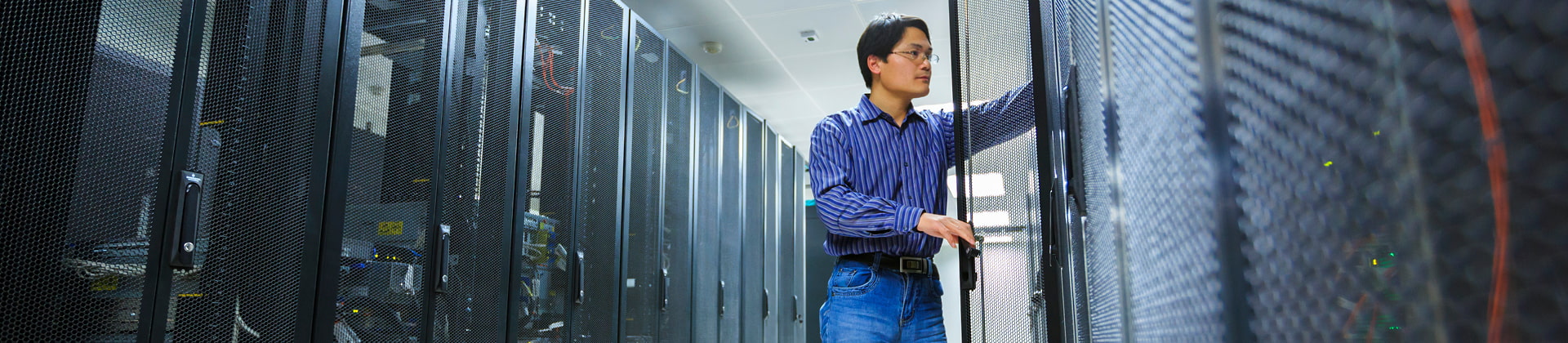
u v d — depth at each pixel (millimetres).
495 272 3062
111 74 1818
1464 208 246
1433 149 255
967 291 1670
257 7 2152
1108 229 667
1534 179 221
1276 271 351
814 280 10648
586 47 3889
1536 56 217
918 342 1960
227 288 2004
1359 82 290
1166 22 459
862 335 1927
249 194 2086
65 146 1736
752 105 8531
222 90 2041
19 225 1672
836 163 1983
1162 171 483
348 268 2365
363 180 2438
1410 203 267
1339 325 309
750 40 6598
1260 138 359
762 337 6723
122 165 1818
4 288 1643
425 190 2701
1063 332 1076
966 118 1689
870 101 2090
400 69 2643
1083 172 834
